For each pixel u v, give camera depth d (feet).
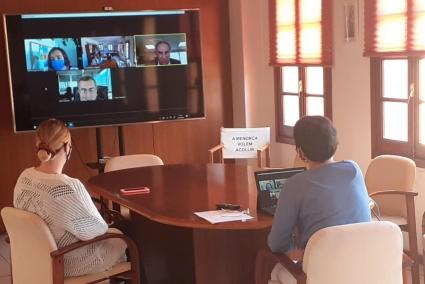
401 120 14.83
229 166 13.88
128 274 10.43
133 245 10.29
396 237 8.04
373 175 13.56
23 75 17.52
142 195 11.05
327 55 16.92
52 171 9.96
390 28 14.20
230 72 21.16
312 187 8.19
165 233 11.21
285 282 8.80
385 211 13.35
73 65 18.01
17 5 18.15
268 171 9.66
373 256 7.97
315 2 17.26
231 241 10.30
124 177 12.95
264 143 18.67
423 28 13.29
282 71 19.86
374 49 14.74
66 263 9.86
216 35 20.83
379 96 15.26
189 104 19.49
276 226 8.35
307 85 18.53
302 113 18.63
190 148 20.90
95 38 18.16
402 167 12.98
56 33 17.74
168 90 19.19
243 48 20.38
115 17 18.37
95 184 12.32
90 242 9.71
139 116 18.89
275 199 9.50
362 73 15.64
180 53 19.21
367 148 15.74
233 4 20.61
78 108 18.16
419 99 14.08
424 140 14.11
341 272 7.88
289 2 18.54
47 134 9.86
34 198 9.75
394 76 14.87
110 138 19.83
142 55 18.74
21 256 10.04
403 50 13.84
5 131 18.31
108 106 18.49
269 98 20.48
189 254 10.55
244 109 20.66
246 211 9.43
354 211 8.30
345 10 16.01
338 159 16.87
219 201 10.25
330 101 17.12
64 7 18.71
